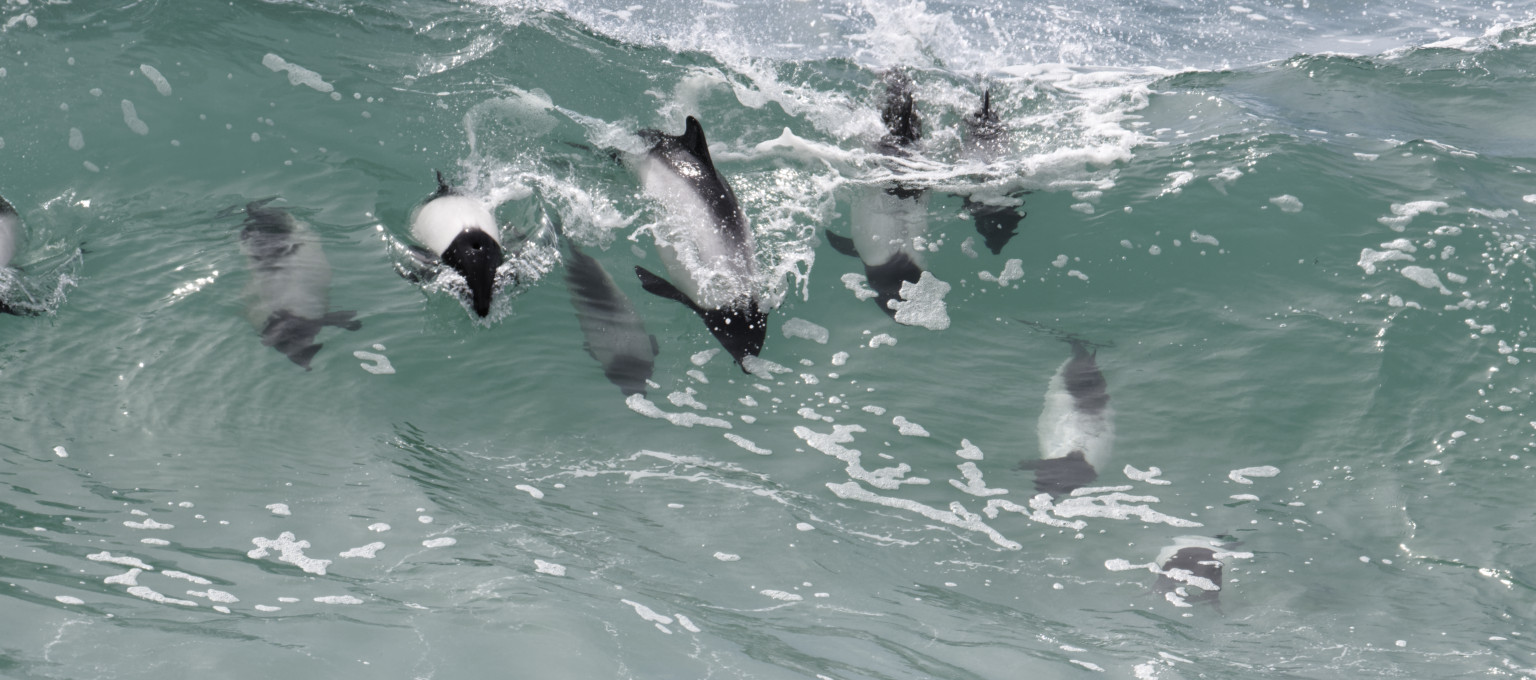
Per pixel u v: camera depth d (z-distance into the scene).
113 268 10.11
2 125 11.84
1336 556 7.99
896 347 10.28
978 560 7.81
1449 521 8.36
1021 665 6.37
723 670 5.77
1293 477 8.84
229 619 5.87
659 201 11.26
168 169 11.60
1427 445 9.12
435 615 6.09
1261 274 11.08
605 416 9.20
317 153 12.09
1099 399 9.66
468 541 7.23
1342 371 9.86
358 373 9.28
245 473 7.94
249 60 13.53
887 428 9.30
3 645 5.27
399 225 11.09
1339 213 11.83
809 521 8.09
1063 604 7.35
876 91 14.81
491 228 10.58
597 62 14.66
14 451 7.87
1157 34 19.27
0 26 13.37
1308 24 20.30
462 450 8.60
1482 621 7.30
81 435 8.20
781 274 11.02
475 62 14.16
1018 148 13.45
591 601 6.45
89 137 11.88
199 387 8.91
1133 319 10.62
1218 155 12.97
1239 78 16.28
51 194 11.04
